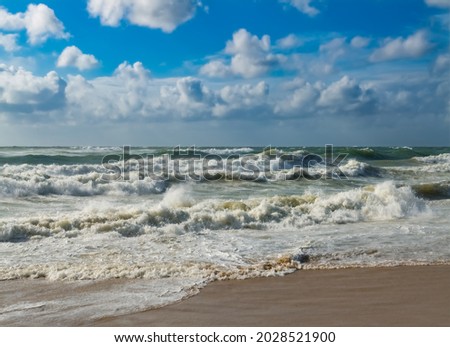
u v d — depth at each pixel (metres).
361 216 12.77
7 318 5.37
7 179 16.73
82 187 17.70
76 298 6.04
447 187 19.27
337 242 9.47
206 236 10.08
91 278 6.93
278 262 7.88
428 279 6.94
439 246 9.08
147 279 6.89
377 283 6.74
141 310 5.59
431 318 5.28
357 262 7.98
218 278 6.94
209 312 5.51
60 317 5.39
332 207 13.23
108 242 9.37
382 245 9.16
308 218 12.12
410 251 8.70
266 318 5.32
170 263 7.79
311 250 8.78
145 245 9.16
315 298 6.02
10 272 7.18
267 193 18.70
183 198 13.82
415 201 14.10
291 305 5.74
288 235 10.24
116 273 7.14
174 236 10.02
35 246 8.97
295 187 20.86
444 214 13.48
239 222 11.35
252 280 6.88
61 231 10.09
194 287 6.49
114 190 18.20
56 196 16.59
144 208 11.88
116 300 5.95
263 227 11.23
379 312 5.47
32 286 6.56
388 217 12.85
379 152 47.62
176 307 5.69
